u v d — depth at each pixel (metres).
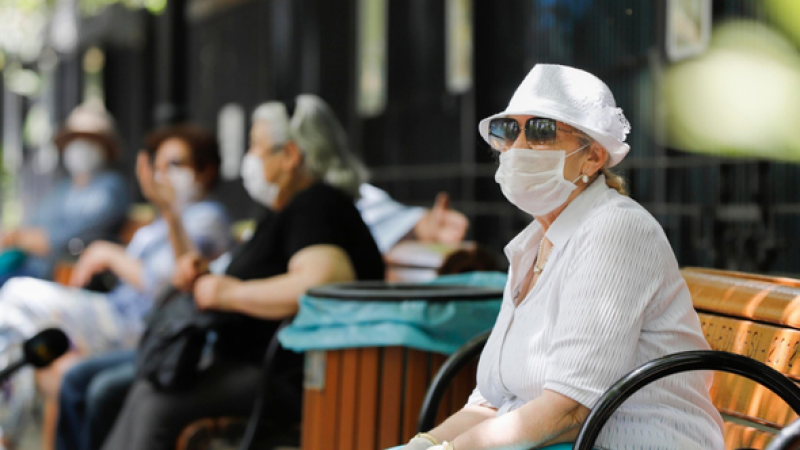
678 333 7.96
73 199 25.98
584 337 7.70
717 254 17.86
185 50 33.62
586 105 8.23
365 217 18.12
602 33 21.50
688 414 7.96
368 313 11.18
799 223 16.70
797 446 6.08
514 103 8.46
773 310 8.37
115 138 27.14
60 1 50.09
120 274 20.00
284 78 35.22
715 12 18.27
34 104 62.31
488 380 8.92
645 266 7.78
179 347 13.65
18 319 18.38
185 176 18.61
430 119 28.70
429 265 15.38
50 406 17.77
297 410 13.94
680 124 19.23
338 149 15.34
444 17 27.97
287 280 13.58
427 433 8.95
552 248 8.38
